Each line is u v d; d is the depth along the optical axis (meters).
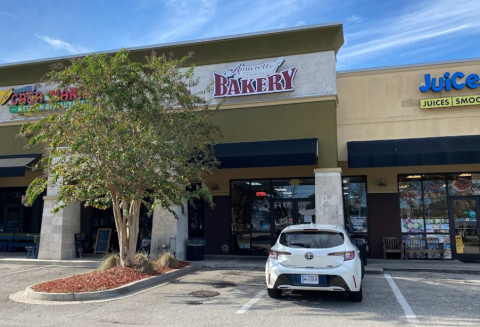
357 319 6.59
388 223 14.81
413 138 14.20
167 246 13.57
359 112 14.77
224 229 16.23
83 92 10.27
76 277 10.06
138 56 14.93
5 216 18.44
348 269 7.34
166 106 11.32
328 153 13.25
